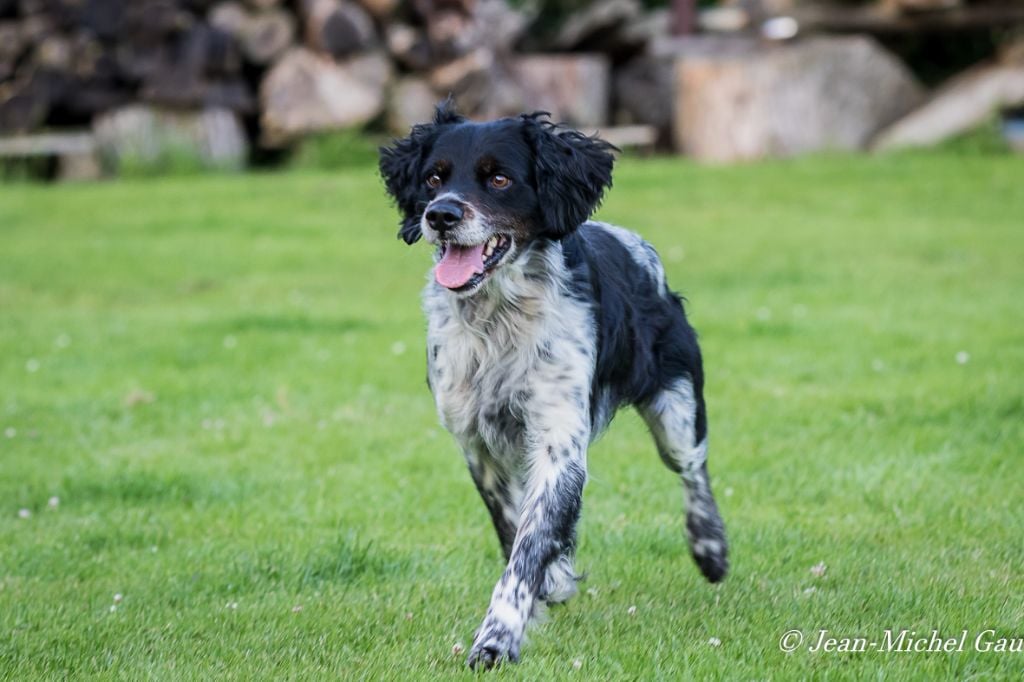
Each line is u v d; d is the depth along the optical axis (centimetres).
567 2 3856
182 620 742
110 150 2934
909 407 1167
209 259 2048
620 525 910
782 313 1598
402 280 1891
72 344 1526
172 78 2959
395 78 3056
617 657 673
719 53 3491
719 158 3177
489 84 3038
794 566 822
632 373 794
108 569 841
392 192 816
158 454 1108
